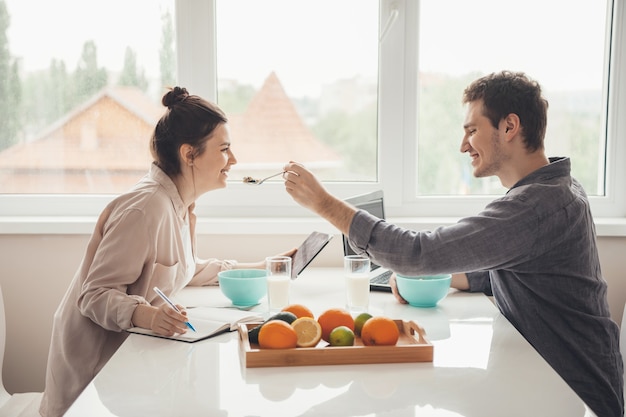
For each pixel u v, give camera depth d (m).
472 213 2.43
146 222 1.58
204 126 1.72
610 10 2.36
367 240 1.48
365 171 2.43
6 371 2.32
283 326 1.21
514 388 1.09
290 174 1.55
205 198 2.41
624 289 2.28
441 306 1.67
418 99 2.39
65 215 2.40
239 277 1.77
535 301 1.49
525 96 1.50
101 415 0.99
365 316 1.34
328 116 2.40
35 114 2.38
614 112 2.38
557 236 1.43
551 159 1.61
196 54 2.34
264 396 1.06
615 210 2.41
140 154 2.40
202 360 1.23
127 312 1.43
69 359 1.61
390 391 1.08
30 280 2.29
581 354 1.46
